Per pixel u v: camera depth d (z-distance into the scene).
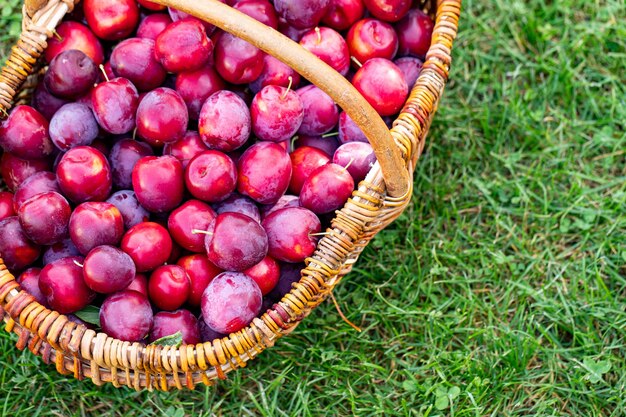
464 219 1.16
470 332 1.10
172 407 1.06
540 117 1.20
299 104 1.01
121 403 1.07
